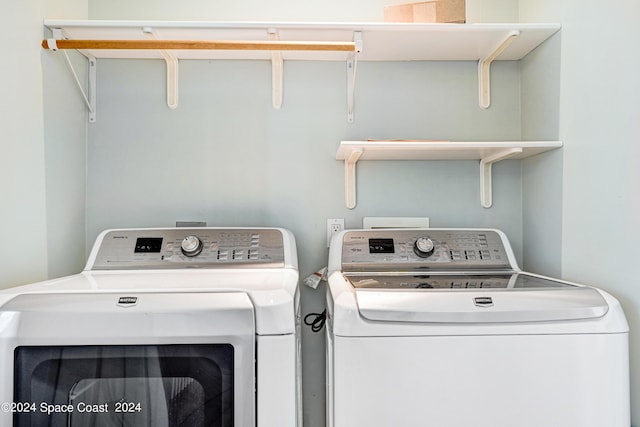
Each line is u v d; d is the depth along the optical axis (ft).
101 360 3.24
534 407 3.38
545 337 3.40
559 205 5.05
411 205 6.05
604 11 4.19
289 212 5.97
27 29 4.47
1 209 4.04
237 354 3.24
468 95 6.10
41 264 4.71
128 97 5.91
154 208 5.90
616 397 3.41
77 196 5.59
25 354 3.20
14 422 3.17
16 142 4.28
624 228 3.93
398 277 4.52
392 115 6.06
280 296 3.36
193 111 5.96
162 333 3.20
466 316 3.37
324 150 6.01
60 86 5.15
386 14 5.16
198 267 4.79
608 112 4.15
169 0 5.99
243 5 6.02
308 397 5.84
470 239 5.26
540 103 5.50
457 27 4.98
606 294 3.63
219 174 5.95
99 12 5.93
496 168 6.11
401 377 3.35
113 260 4.80
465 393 3.36
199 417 3.25
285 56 5.89
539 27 4.99
